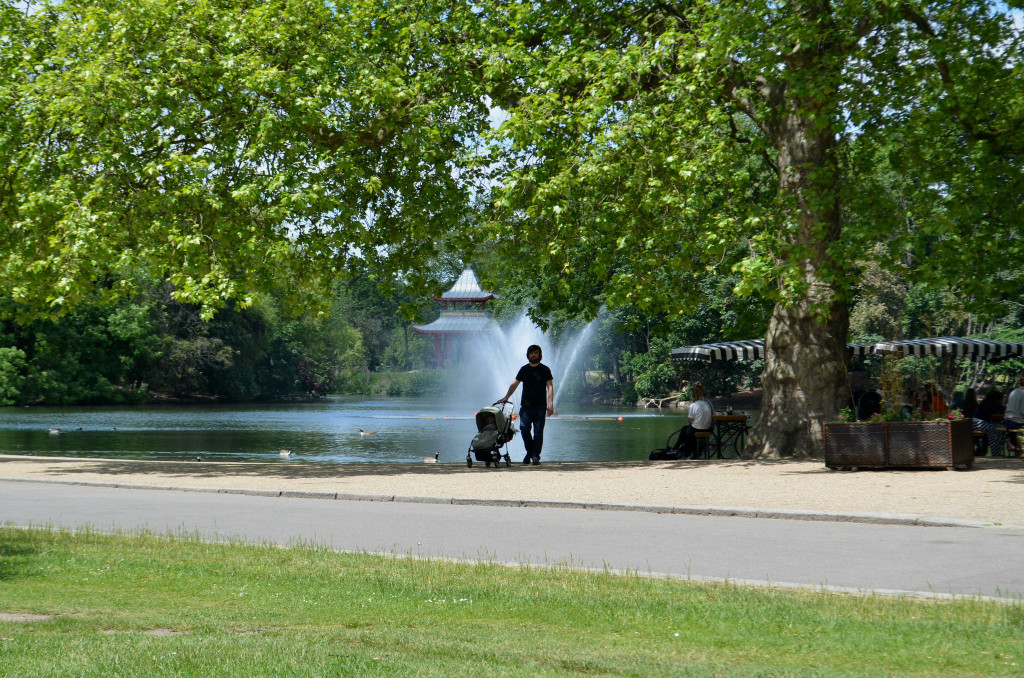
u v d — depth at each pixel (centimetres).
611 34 2250
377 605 758
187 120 1983
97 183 1912
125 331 7938
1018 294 2236
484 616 723
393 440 3697
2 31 2139
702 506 1358
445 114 2214
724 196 2159
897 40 2016
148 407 7369
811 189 1939
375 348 15162
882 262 1977
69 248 1925
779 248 1894
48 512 1403
